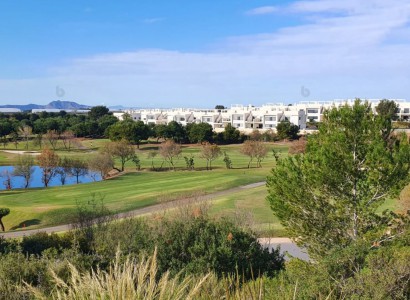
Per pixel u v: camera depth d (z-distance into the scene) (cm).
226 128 12600
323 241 1598
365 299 906
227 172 7556
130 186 6319
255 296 486
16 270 998
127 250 1620
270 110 16062
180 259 1509
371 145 1535
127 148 8688
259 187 5678
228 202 4441
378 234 1509
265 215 3741
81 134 13738
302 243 1658
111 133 12025
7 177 7956
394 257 1074
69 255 1304
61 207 4716
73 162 8306
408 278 974
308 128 14900
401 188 1521
